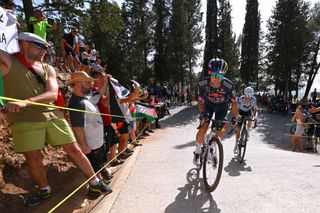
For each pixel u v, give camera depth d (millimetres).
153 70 39844
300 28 34688
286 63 34844
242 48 47781
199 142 5031
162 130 14062
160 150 7719
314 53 38094
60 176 4547
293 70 38781
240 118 6523
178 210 3674
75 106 4039
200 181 4805
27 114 3281
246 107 6648
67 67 9344
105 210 3592
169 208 3732
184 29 38656
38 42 3230
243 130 6480
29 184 3982
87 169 3695
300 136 11672
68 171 4773
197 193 4254
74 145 3613
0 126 4469
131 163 5973
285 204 3859
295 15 34656
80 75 4031
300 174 5219
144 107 10461
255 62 46844
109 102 5742
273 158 6758
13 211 3416
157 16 38438
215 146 4430
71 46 9539
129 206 3785
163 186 4539
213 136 4559
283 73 35438
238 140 6719
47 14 18906
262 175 5164
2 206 3393
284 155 7281
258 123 19766
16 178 3941
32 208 3545
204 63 42719
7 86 3164
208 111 4945
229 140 12000
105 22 21656
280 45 35344
